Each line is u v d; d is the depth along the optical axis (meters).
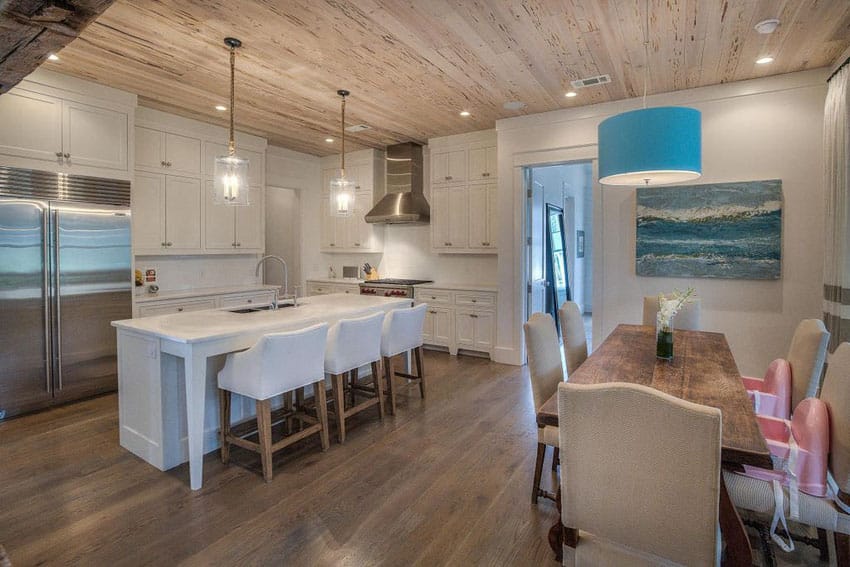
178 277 5.23
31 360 3.63
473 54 3.29
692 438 1.24
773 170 3.79
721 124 3.96
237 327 2.81
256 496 2.46
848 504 1.59
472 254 5.98
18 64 1.82
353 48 3.19
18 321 3.55
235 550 2.01
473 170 5.54
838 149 3.22
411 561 1.95
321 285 6.67
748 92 3.84
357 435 3.26
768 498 1.67
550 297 6.47
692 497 1.26
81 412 3.67
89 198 3.91
